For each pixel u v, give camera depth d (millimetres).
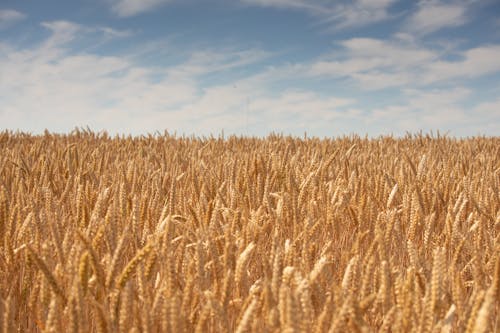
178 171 5539
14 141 11875
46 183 4172
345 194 3539
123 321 1616
